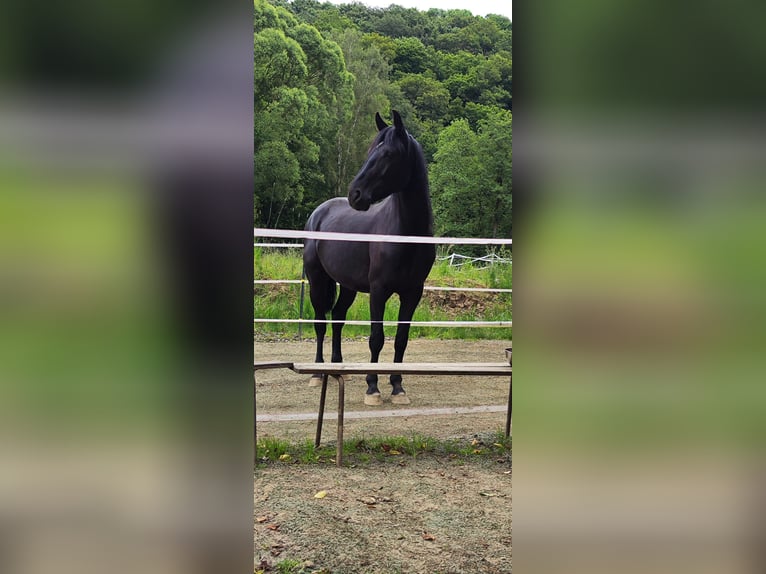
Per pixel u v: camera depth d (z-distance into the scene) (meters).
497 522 2.17
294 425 3.62
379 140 4.02
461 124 20.50
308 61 27.95
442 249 14.19
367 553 1.91
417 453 3.07
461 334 8.12
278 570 1.78
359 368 2.89
